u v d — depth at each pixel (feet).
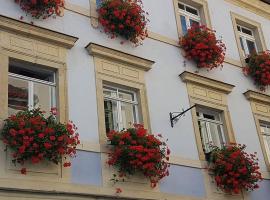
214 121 40.42
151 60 37.70
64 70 32.14
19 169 27.07
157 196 32.07
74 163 29.43
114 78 34.55
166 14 41.75
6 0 31.94
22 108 29.89
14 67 30.83
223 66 43.57
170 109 36.83
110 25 35.94
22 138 26.71
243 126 41.60
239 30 49.06
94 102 32.60
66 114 30.81
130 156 30.50
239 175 35.96
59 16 34.01
